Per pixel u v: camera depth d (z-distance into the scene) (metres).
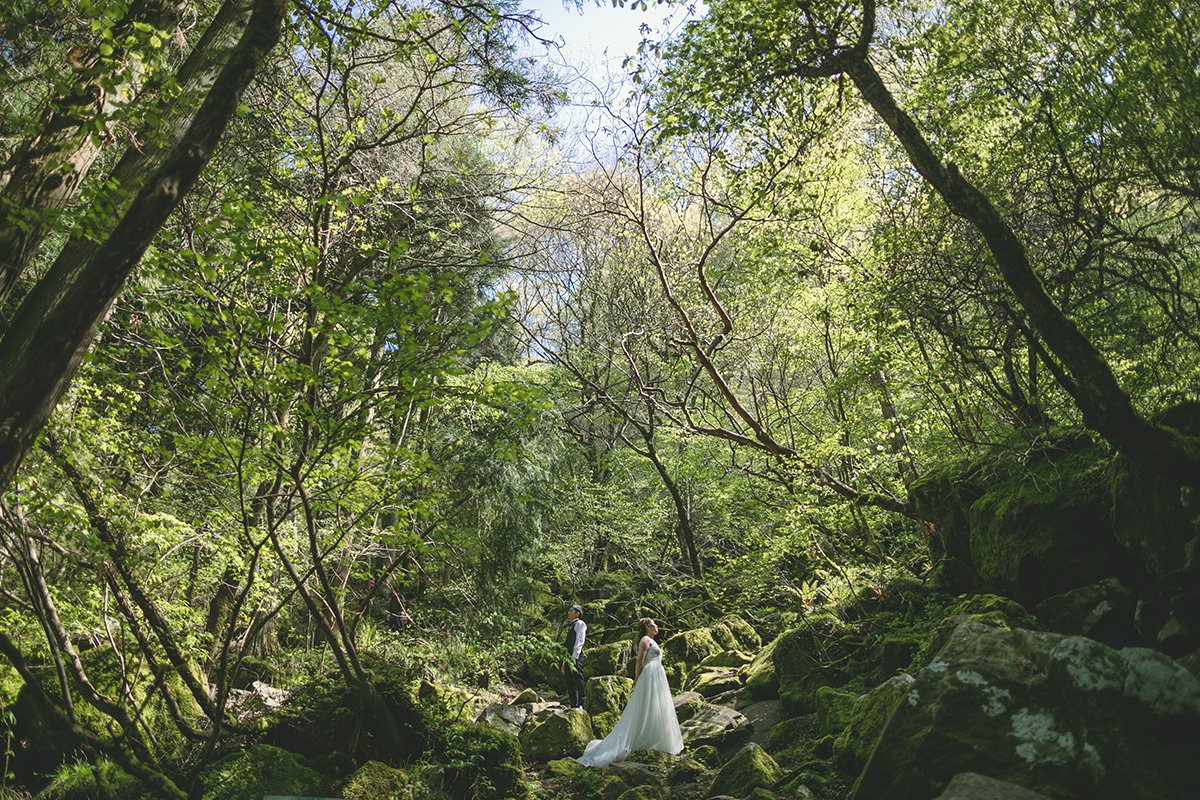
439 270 9.51
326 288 6.89
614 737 8.11
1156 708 3.88
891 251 8.98
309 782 6.07
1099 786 3.82
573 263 18.02
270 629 10.16
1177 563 5.25
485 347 14.30
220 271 5.89
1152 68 5.96
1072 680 4.23
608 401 13.72
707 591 14.41
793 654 9.13
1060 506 6.67
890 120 6.89
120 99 4.65
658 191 12.27
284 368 5.07
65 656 5.54
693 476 15.96
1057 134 7.09
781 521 12.47
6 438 3.34
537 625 15.14
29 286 6.70
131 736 5.69
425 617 10.27
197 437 6.04
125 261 3.50
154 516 6.20
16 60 5.00
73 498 5.74
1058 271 7.34
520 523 11.73
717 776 6.54
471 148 11.36
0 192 4.24
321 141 6.76
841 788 5.55
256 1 3.98
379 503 6.43
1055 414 8.43
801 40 7.73
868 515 11.91
